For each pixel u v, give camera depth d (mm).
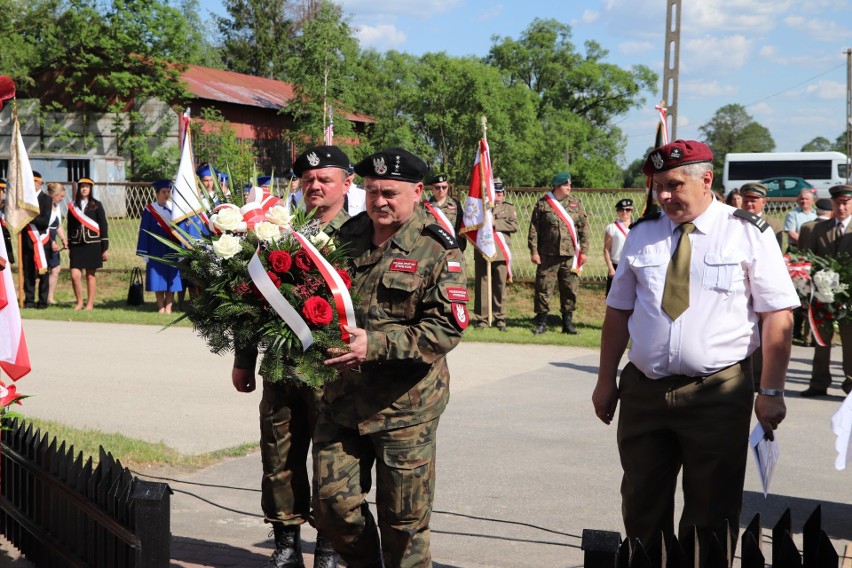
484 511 5387
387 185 3551
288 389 4180
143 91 36219
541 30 77750
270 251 3498
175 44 36812
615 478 6082
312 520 4262
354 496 3580
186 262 3717
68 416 7520
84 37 35938
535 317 13180
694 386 3572
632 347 3723
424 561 3596
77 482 3848
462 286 3525
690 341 3549
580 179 72375
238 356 4305
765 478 3494
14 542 4566
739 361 3584
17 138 5301
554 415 7965
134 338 11867
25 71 36688
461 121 54938
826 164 44688
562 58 77562
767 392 3566
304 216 3887
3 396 4316
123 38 35875
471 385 9289
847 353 8781
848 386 8820
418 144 54469
